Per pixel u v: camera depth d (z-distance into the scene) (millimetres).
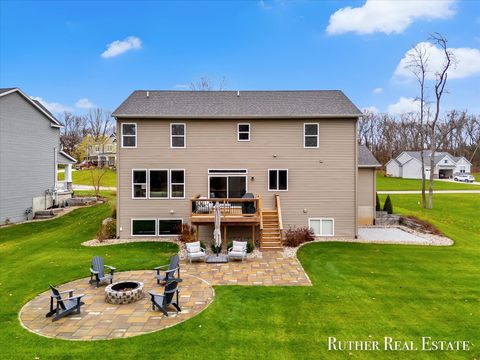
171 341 7895
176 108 19000
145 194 18766
